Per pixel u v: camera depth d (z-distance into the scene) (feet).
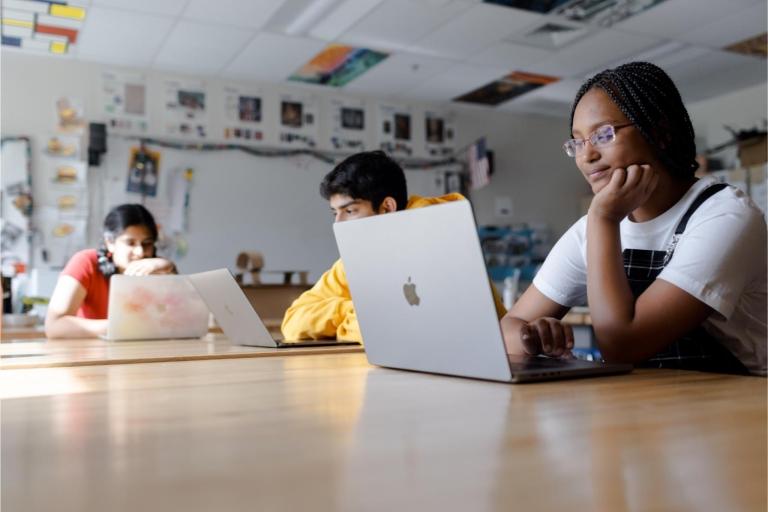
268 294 12.06
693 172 4.15
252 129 18.39
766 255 3.88
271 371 3.54
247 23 14.33
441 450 1.64
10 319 11.49
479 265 2.84
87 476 1.40
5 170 15.66
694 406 2.26
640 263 4.13
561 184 22.70
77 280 9.01
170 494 1.27
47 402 2.47
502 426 1.95
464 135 21.26
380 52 16.22
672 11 14.03
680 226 3.99
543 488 1.31
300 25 14.52
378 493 1.28
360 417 2.11
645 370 3.47
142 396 2.62
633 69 4.00
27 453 1.62
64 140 16.31
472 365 3.07
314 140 19.13
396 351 3.51
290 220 18.67
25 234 15.75
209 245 17.70
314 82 18.60
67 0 13.10
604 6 13.67
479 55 16.44
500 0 13.35
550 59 16.75
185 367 3.83
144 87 17.25
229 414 2.18
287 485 1.33
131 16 13.88
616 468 1.46
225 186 17.98
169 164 17.39
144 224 9.41
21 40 15.14
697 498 1.24
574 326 12.61
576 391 2.68
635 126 3.91
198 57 16.40
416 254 3.14
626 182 3.68
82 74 16.62
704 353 4.04
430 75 18.03
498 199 21.63
